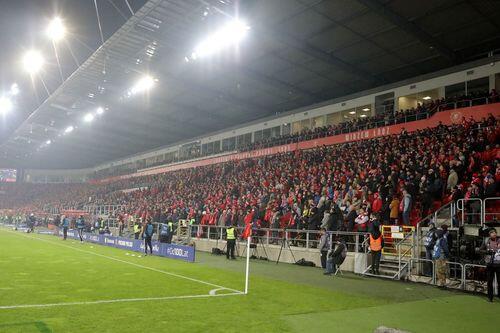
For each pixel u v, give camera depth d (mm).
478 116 23266
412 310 9383
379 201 17656
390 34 25781
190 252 19250
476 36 25234
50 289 10500
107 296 9867
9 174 93188
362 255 15758
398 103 30828
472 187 15297
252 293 11047
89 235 31578
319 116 37375
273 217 21844
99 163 86125
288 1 22875
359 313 8922
